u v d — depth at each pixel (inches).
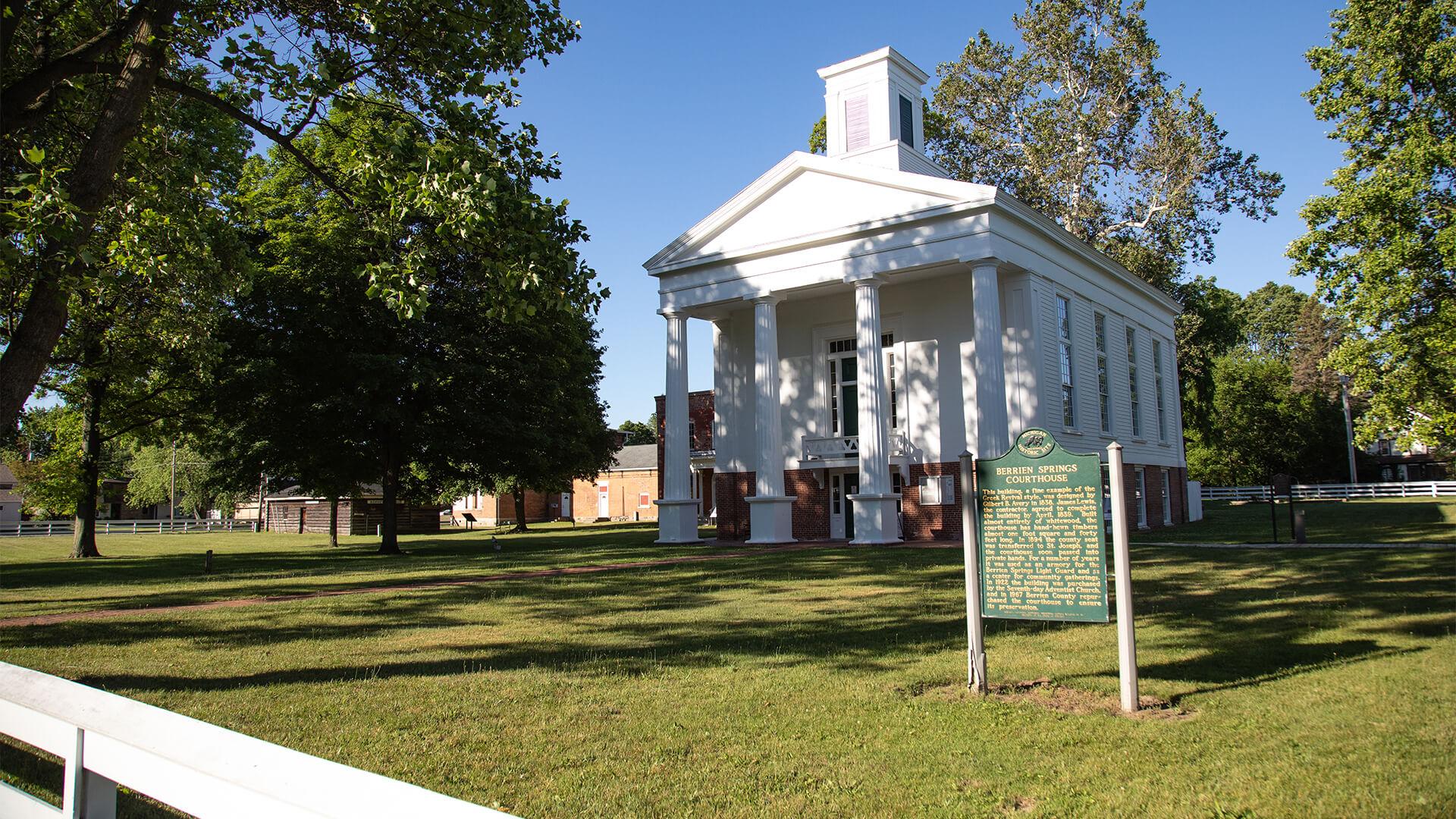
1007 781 225.0
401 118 455.8
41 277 347.3
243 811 106.9
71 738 134.2
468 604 588.1
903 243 1067.3
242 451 1228.5
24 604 630.5
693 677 347.6
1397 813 196.2
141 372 1055.0
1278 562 701.3
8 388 335.0
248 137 1132.5
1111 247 1765.5
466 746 261.3
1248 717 276.7
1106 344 1285.7
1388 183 864.3
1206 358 2135.8
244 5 466.0
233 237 741.9
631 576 740.0
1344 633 405.1
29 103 386.9
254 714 300.4
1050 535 313.1
